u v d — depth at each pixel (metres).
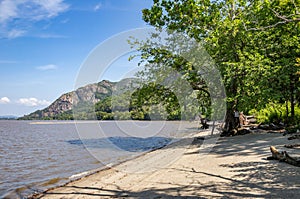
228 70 18.47
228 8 21.64
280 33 19.05
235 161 11.36
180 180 9.16
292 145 13.23
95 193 8.98
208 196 7.10
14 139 39.00
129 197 7.92
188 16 20.47
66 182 11.60
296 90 20.03
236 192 7.23
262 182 7.96
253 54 19.42
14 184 11.95
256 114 28.08
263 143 15.52
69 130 60.19
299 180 7.84
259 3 19.22
